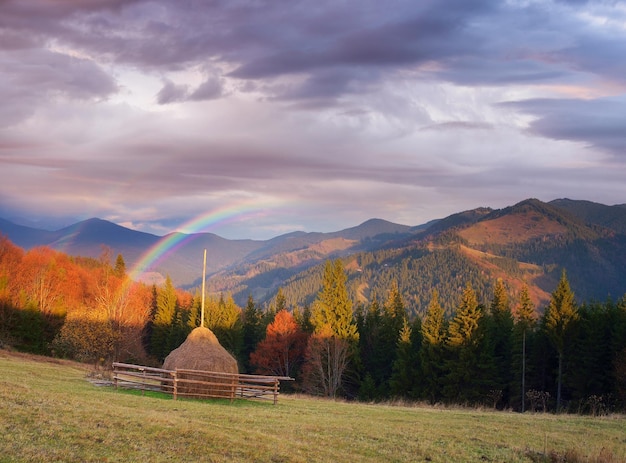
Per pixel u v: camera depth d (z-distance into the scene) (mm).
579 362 56062
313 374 66625
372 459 17156
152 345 87375
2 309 64125
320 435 19875
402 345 63750
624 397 50469
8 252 81125
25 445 13406
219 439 16734
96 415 17562
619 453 20219
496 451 19438
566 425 26500
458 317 59844
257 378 29312
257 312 94062
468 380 57562
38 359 42406
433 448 19266
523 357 57281
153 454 14414
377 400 61625
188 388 27484
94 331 50781
